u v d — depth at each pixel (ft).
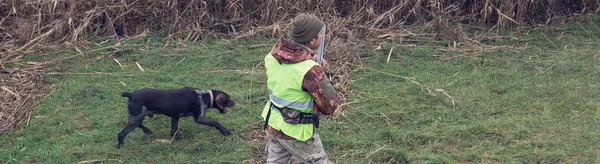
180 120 18.03
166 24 26.37
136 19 26.84
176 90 16.25
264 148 16.42
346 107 18.79
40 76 21.70
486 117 17.90
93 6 26.40
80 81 21.20
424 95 19.49
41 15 26.12
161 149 16.40
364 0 26.55
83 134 17.29
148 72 22.06
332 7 26.71
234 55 23.66
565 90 19.49
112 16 26.37
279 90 11.71
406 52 23.54
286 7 26.61
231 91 20.15
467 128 17.02
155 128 17.71
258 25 26.66
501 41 24.85
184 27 26.22
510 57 23.03
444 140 16.56
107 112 18.75
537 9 26.86
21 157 16.11
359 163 15.56
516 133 16.72
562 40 24.77
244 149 16.31
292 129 11.73
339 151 16.20
